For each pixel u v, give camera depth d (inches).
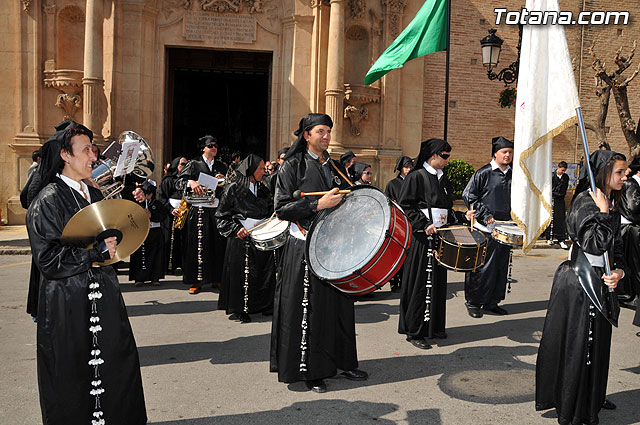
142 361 214.8
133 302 315.3
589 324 150.4
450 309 308.2
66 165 130.9
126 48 634.2
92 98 610.2
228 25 660.1
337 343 192.1
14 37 629.9
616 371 207.6
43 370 125.1
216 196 335.0
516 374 203.6
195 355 222.8
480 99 732.0
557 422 162.9
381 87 677.9
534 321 281.4
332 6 633.0
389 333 257.3
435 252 235.8
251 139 860.0
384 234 161.3
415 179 239.1
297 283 184.1
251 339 245.8
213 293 341.1
